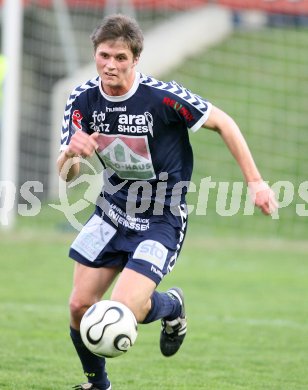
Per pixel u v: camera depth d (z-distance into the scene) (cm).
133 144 1723
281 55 6944
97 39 1634
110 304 1581
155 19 6906
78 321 1762
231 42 7119
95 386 1841
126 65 1638
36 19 5966
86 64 6162
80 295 1750
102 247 1761
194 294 3334
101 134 1739
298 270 3953
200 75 6712
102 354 1591
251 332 2659
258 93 6512
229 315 2938
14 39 4562
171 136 1730
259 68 6800
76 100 1734
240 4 6184
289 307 3105
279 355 2336
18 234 4675
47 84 5781
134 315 1622
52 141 5475
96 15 6159
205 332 2650
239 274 3819
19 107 5684
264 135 6044
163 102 1684
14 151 4531
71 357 2252
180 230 1767
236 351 2384
